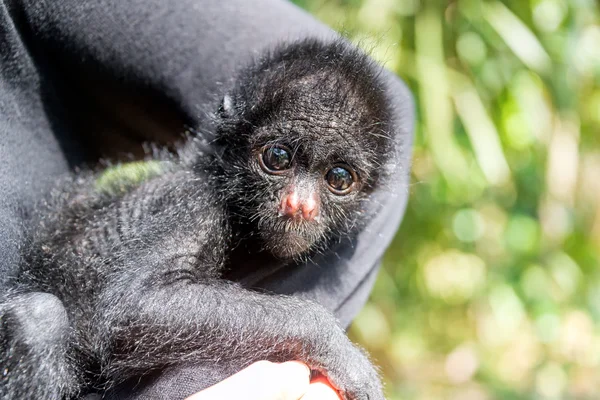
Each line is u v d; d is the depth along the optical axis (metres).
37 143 0.54
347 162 0.56
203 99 0.56
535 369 1.00
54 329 0.52
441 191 0.83
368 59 0.57
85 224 0.55
